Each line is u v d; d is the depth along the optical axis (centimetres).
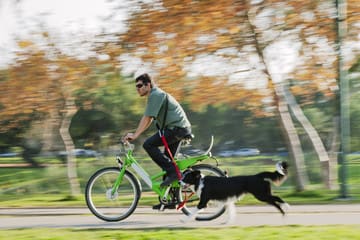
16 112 1872
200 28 1530
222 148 2317
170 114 798
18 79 1838
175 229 736
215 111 2336
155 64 1578
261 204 1018
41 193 1839
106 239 666
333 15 1492
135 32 1567
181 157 824
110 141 2723
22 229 763
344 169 1099
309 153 1686
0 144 2492
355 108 1831
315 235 667
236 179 784
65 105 1831
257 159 1827
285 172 783
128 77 1775
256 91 1552
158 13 1530
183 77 1573
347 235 664
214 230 716
